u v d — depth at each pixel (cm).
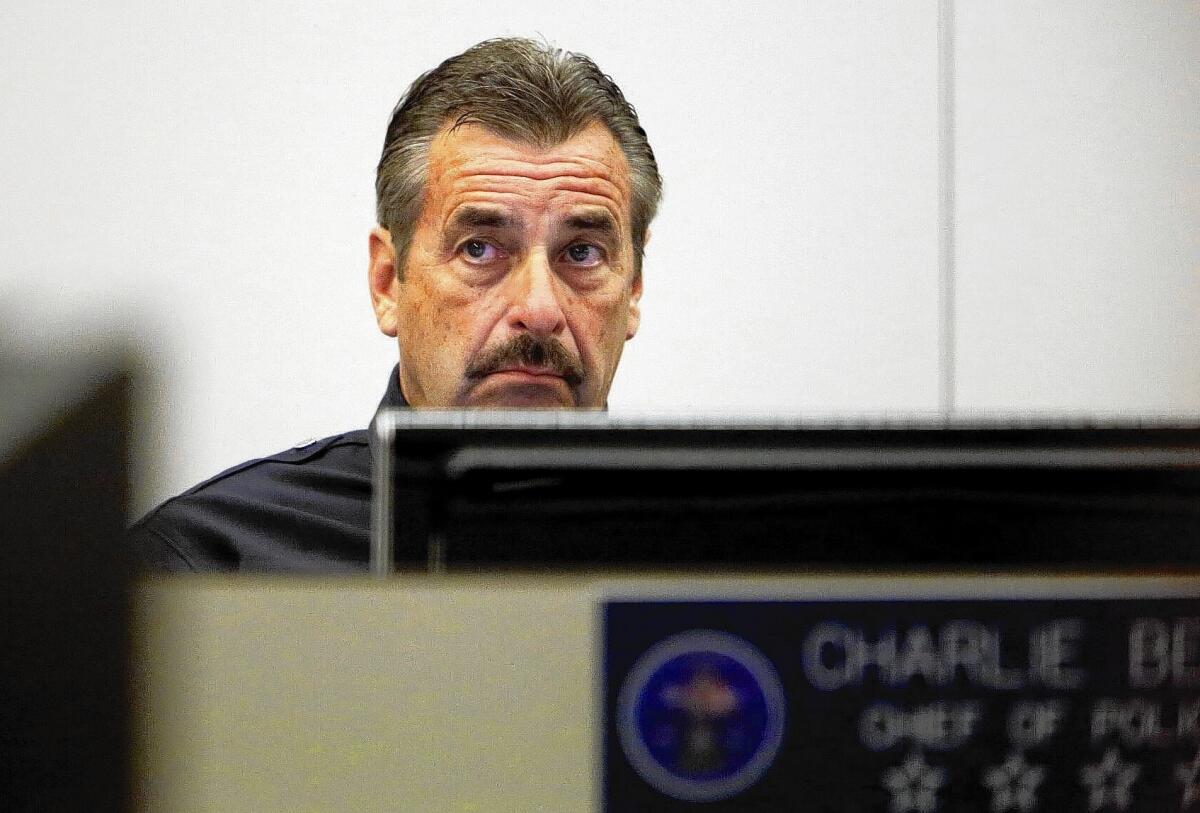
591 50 702
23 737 113
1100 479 224
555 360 579
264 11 678
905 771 201
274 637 197
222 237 676
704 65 711
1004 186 740
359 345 679
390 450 223
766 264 718
